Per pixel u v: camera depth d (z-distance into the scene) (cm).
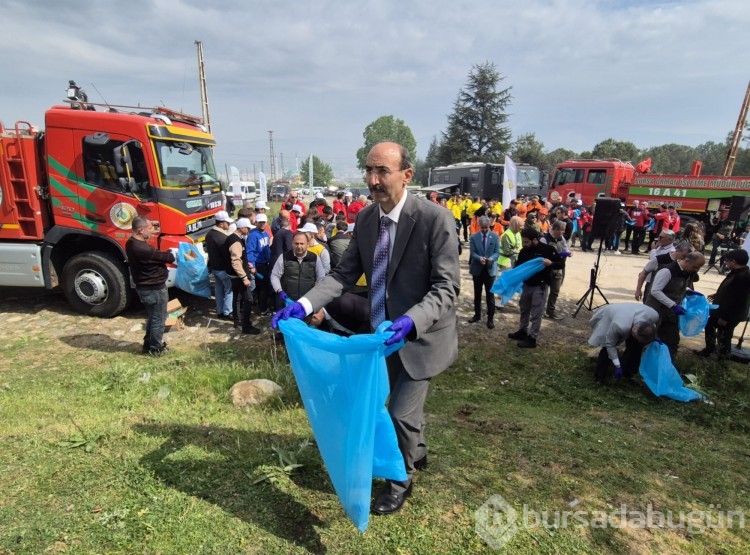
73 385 475
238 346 650
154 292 582
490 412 444
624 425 421
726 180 1659
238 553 209
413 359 239
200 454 292
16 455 286
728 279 616
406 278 240
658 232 1548
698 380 559
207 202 820
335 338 205
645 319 514
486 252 739
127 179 693
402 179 230
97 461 280
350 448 206
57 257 747
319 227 823
